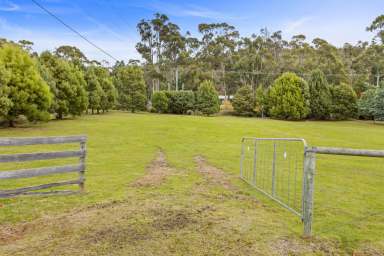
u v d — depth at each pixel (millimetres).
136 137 16812
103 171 8391
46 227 4055
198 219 4375
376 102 35500
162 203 5215
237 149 13531
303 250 3420
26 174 5254
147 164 9609
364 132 25156
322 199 5883
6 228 4031
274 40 66875
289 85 40156
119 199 5488
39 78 20609
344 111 40188
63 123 23719
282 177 7922
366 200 5863
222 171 8609
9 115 19422
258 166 9555
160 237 3695
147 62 64438
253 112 46000
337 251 3432
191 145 14562
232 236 3756
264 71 59031
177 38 63031
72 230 3932
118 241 3574
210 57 65500
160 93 47469
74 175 7852
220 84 64500
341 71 55906
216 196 5809
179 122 26578
